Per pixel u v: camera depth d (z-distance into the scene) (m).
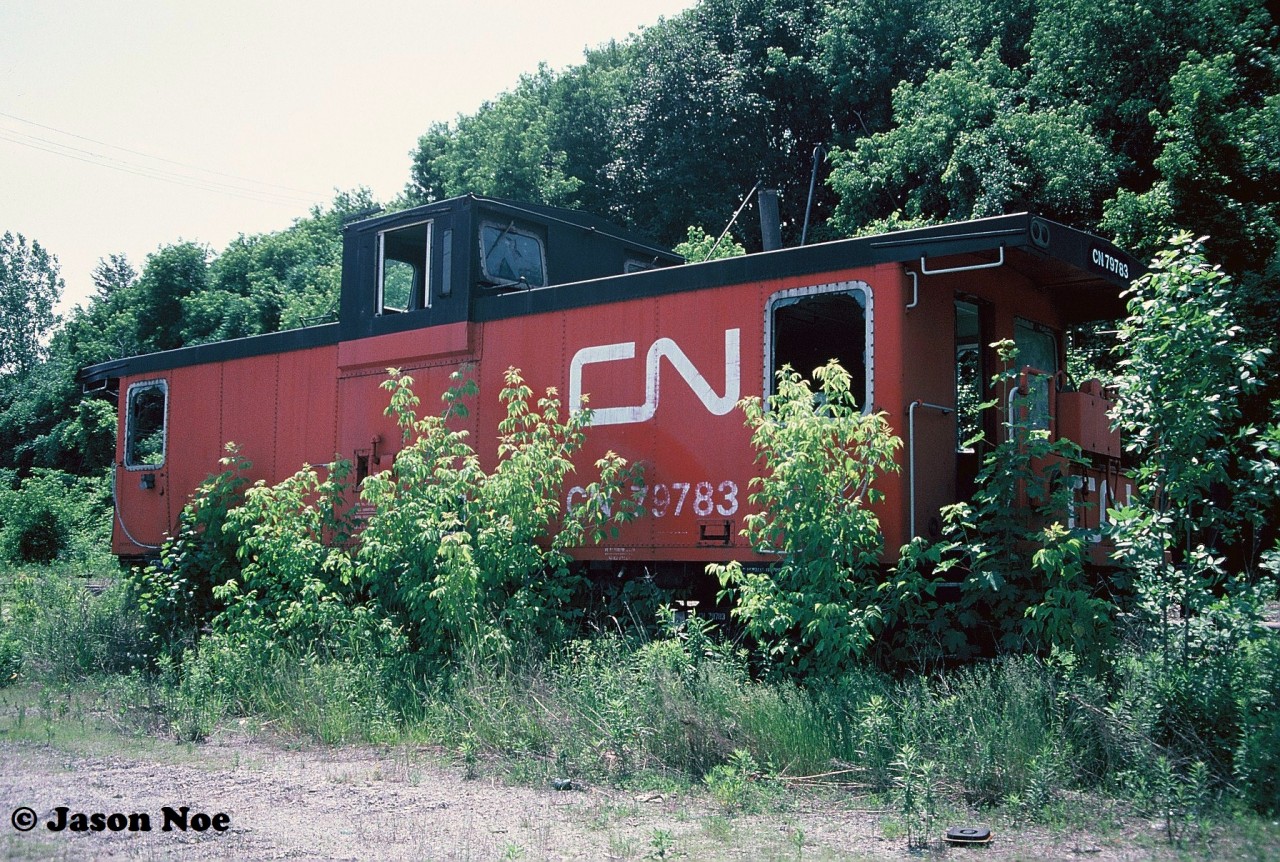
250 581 10.51
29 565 25.25
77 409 36.00
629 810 5.82
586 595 9.64
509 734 7.36
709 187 31.02
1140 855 4.86
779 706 6.83
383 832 5.37
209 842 5.19
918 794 5.50
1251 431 6.85
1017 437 7.67
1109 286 9.68
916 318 8.19
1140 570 6.84
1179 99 17.36
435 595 8.59
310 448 11.89
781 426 7.66
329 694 8.43
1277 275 15.09
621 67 36.00
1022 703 6.27
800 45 30.17
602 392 9.57
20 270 79.75
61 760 7.18
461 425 10.52
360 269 11.55
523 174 30.61
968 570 7.52
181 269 38.38
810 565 7.29
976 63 22.47
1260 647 6.27
